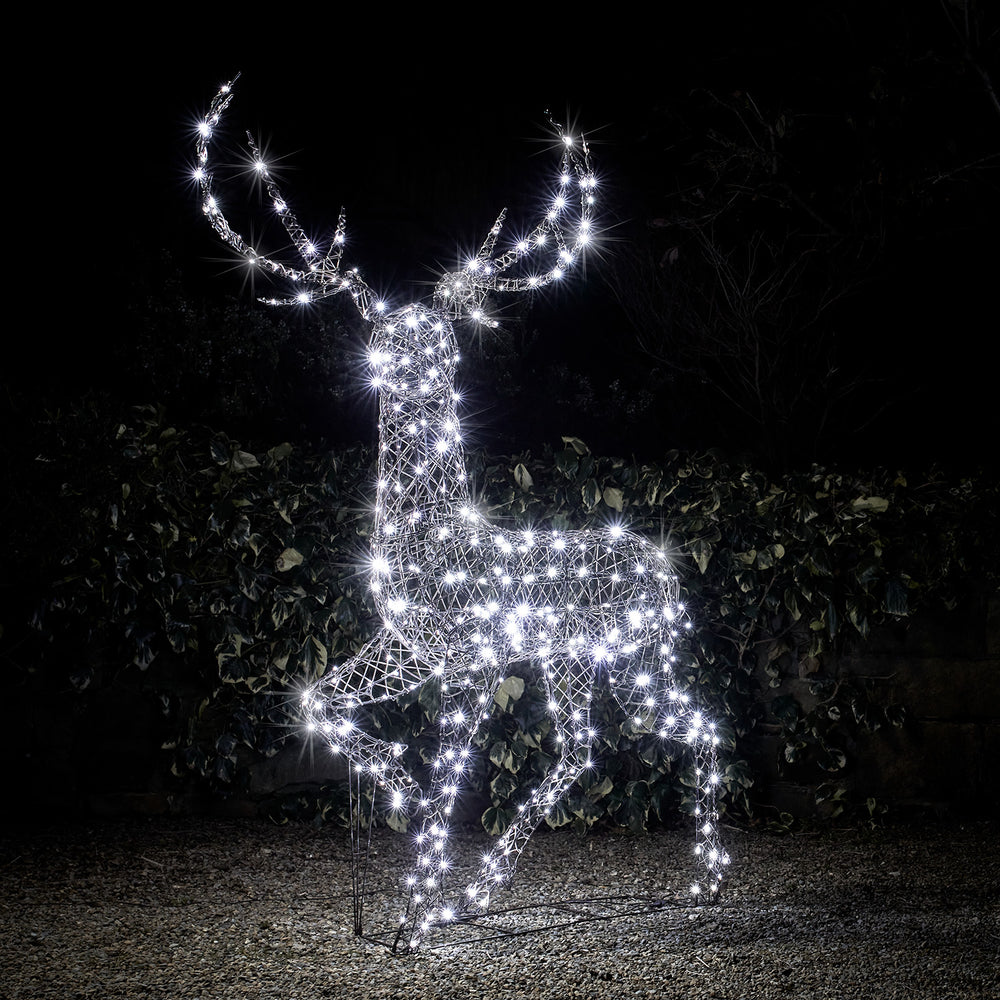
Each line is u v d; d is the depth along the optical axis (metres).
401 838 5.55
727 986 3.54
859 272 10.18
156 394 8.97
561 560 4.38
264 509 5.75
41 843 5.20
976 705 6.17
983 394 10.71
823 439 10.59
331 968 3.69
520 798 5.82
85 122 10.25
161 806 5.76
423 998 3.43
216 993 3.45
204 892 4.57
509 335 10.05
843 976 3.63
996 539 6.08
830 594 6.04
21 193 9.89
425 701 5.73
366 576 5.76
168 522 5.61
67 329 9.70
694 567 6.07
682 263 10.72
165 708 5.70
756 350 10.12
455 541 4.09
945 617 6.18
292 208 10.64
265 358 9.29
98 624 5.58
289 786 5.87
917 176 8.57
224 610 5.70
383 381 4.01
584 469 6.03
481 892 4.43
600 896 4.62
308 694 3.97
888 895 4.64
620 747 5.90
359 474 5.92
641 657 5.04
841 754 6.08
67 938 3.94
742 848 5.53
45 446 5.46
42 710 5.61
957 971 3.68
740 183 9.91
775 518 6.02
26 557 5.46
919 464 10.61
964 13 7.98
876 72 8.38
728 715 6.04
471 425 9.57
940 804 6.14
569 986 3.53
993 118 8.48
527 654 4.41
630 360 11.27
